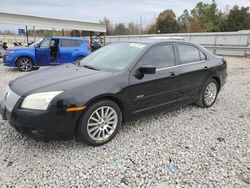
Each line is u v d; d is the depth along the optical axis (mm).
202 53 4605
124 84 3260
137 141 3344
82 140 3107
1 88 6246
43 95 2787
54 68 3912
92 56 4281
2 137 3342
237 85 7207
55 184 2408
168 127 3852
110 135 3283
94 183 2438
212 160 2898
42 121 2732
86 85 2994
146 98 3570
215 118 4305
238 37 18344
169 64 3896
